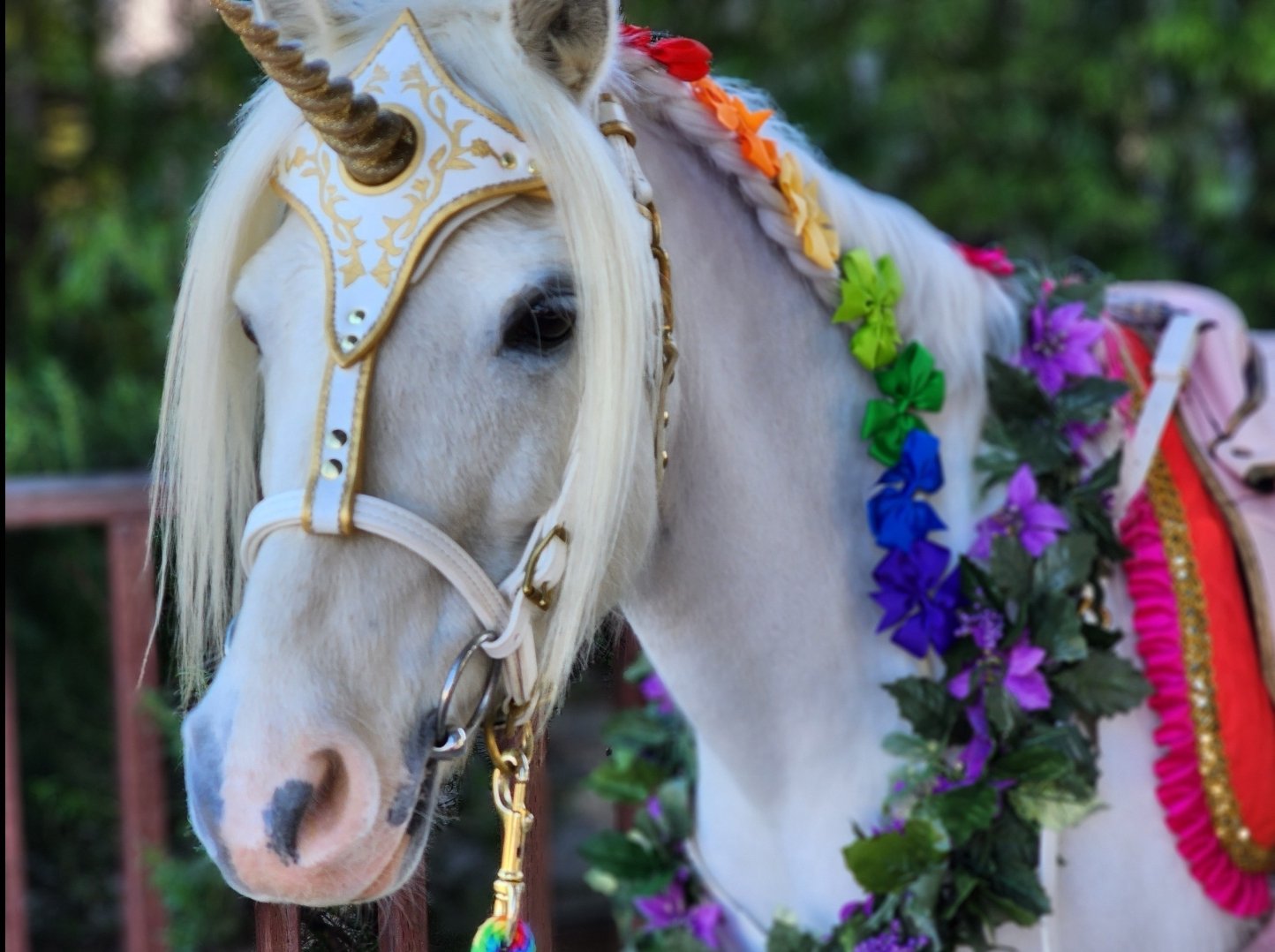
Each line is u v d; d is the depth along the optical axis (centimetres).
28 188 266
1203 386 112
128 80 280
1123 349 110
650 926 116
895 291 100
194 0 282
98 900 213
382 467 70
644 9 283
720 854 109
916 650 97
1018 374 102
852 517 100
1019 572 96
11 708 173
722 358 92
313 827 68
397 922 87
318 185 72
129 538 176
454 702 73
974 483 103
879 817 100
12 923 175
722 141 93
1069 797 93
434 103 73
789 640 97
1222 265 296
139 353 262
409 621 71
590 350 72
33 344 258
